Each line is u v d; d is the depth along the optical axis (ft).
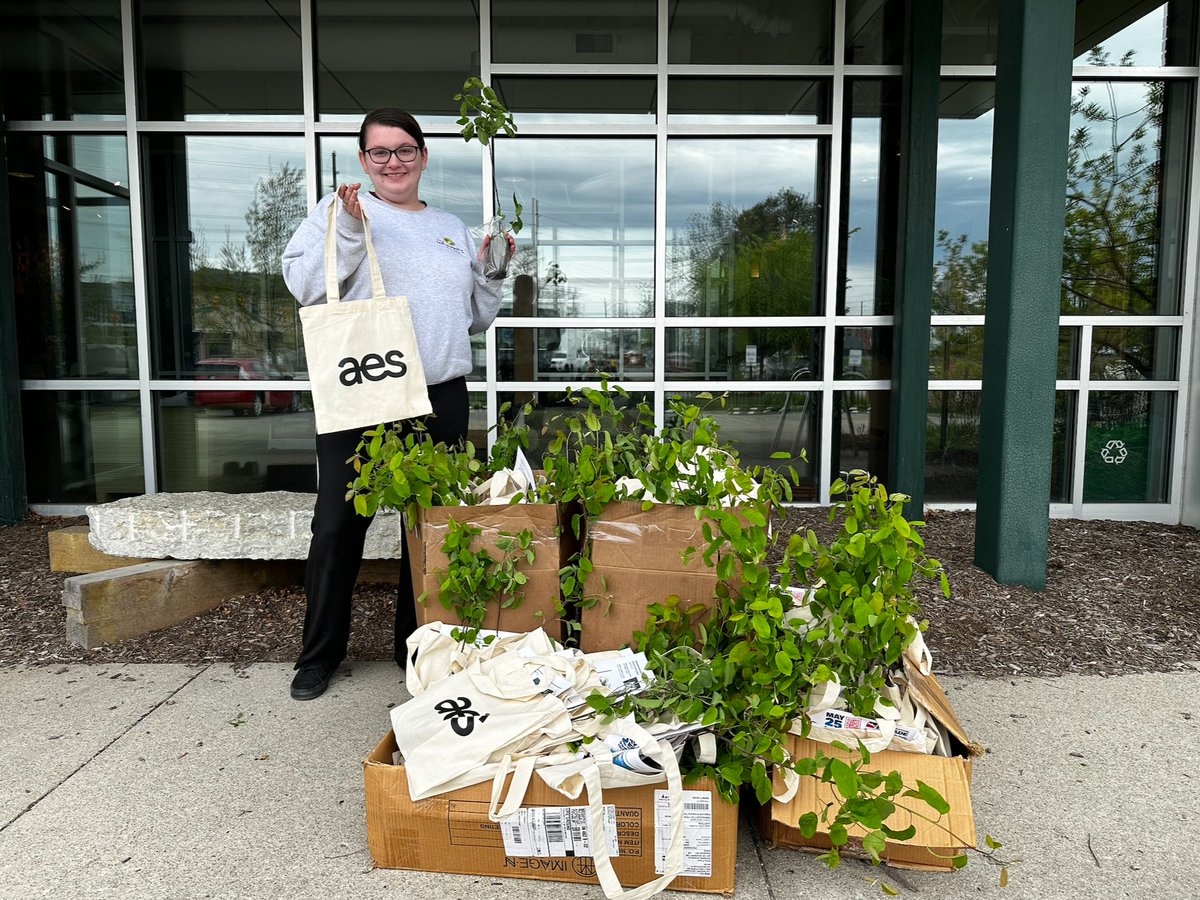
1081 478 18.25
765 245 18.70
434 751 6.20
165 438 18.62
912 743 6.40
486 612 6.84
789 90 18.35
